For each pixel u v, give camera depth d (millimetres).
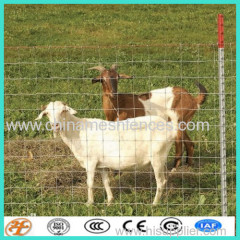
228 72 22594
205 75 22297
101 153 12062
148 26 32312
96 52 26203
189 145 14297
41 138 15914
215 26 32281
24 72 22828
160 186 12023
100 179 13523
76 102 18453
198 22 33031
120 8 36594
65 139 12242
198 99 14547
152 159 11945
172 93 14359
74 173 13703
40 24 32812
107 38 29984
